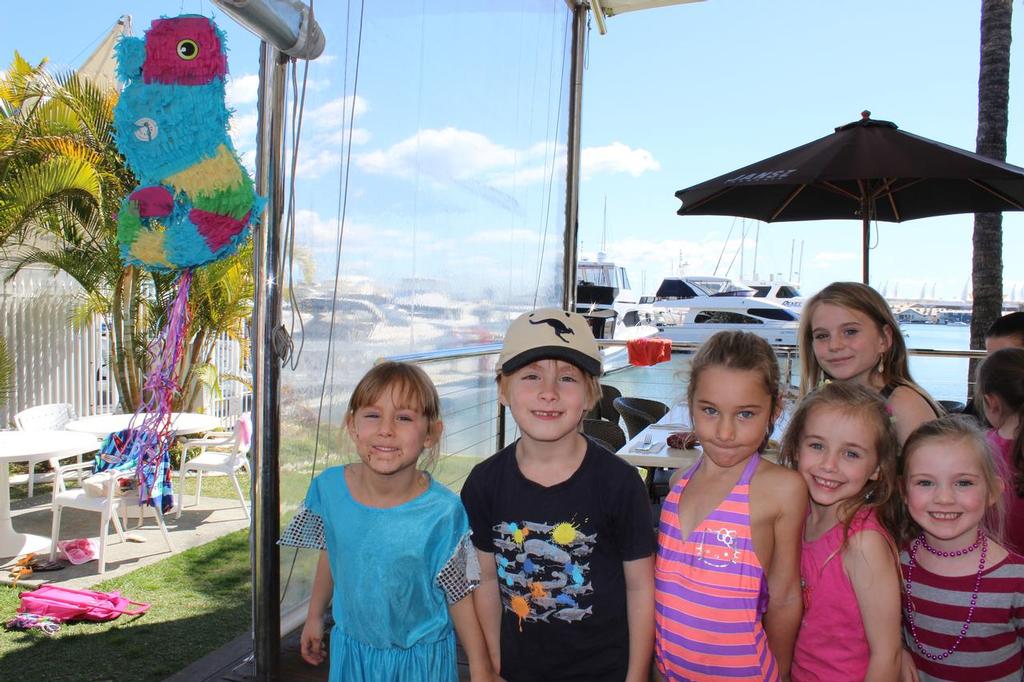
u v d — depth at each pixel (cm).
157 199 173
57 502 439
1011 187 351
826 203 472
